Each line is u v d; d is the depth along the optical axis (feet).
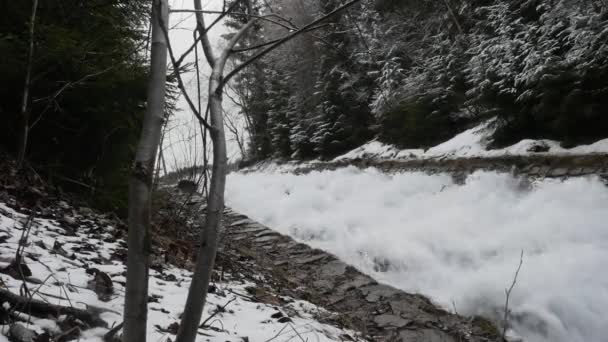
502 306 11.40
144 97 14.56
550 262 11.80
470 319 11.67
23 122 11.41
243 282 12.21
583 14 17.08
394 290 14.16
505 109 20.77
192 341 2.52
